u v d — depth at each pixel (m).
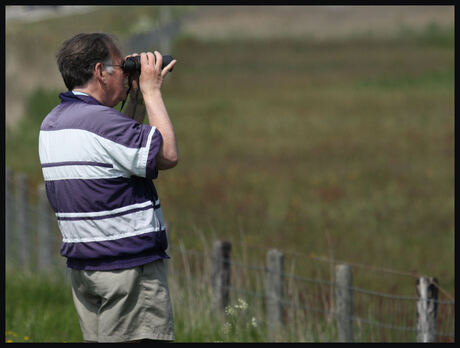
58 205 12.94
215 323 23.12
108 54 12.99
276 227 38.91
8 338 22.39
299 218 40.94
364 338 22.20
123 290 12.69
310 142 69.94
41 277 29.44
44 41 76.62
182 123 82.44
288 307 23.33
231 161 61.00
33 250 33.47
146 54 13.23
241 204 44.25
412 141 69.06
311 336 22.11
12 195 35.34
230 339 21.72
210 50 189.25
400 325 23.20
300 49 194.50
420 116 84.50
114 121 12.46
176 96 106.88
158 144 12.46
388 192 48.38
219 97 106.00
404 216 41.72
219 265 24.14
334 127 78.62
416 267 31.67
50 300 26.88
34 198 40.56
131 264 12.63
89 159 12.45
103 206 12.52
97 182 12.48
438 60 156.25
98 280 12.77
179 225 37.03
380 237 36.88
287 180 53.12
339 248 34.56
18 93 71.88
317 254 33.16
